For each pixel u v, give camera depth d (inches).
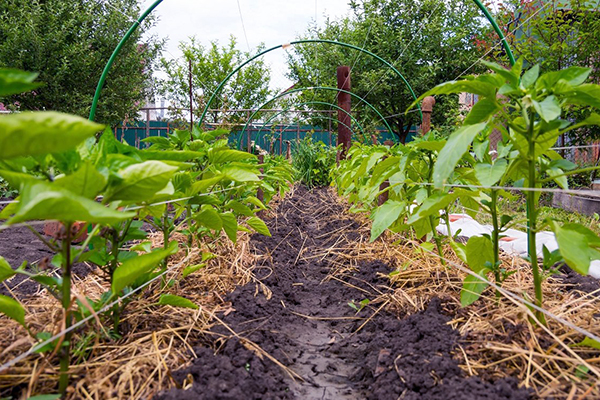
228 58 833.5
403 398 74.3
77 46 486.6
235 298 121.3
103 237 81.3
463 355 80.1
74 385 66.2
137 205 84.0
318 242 224.7
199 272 132.9
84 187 54.1
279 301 133.8
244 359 86.7
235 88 839.1
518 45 334.0
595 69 315.9
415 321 100.7
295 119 703.7
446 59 623.2
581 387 65.7
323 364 101.2
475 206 121.5
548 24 322.0
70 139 40.6
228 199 171.6
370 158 144.7
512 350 74.6
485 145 92.3
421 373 78.5
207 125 428.1
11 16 483.5
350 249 188.2
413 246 153.2
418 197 119.3
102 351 77.9
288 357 101.0
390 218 111.7
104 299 74.9
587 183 312.0
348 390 89.4
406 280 126.6
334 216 279.7
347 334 117.0
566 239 67.8
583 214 247.3
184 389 69.6
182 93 776.9
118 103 543.2
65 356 63.3
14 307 63.1
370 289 140.1
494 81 79.0
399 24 644.7
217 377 76.6
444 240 158.6
